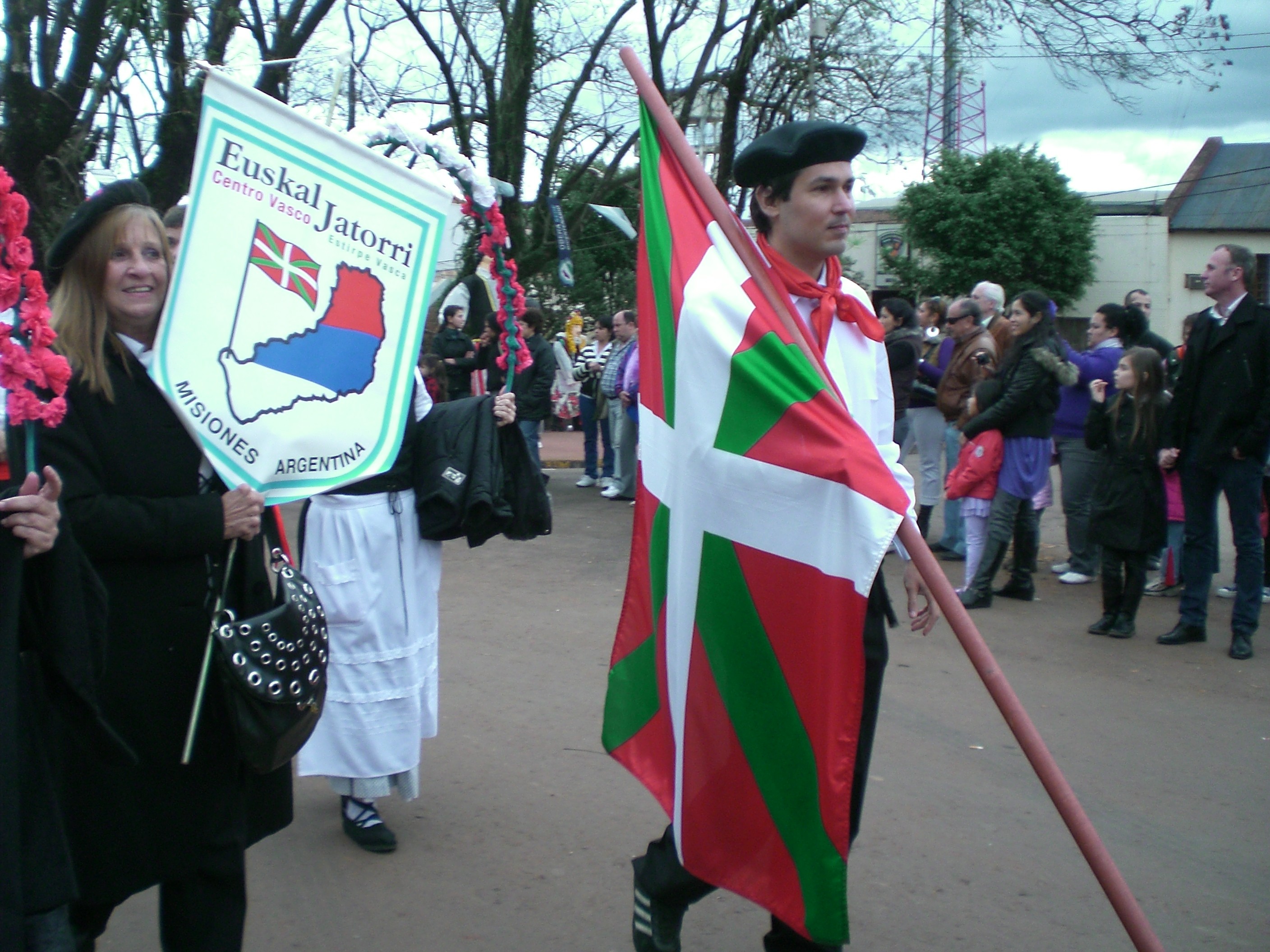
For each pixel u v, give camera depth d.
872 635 2.45
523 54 16.91
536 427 10.05
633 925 2.73
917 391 7.98
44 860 1.96
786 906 2.34
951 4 14.97
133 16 10.45
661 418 2.58
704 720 2.44
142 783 2.29
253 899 3.24
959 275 28.86
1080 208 29.05
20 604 1.96
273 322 2.46
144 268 2.30
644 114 2.68
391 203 2.64
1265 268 33.09
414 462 3.60
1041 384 6.31
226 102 2.38
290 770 2.65
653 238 2.62
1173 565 6.98
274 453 2.45
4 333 1.91
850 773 2.26
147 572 2.28
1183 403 5.68
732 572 2.37
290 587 2.46
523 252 18.05
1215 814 3.88
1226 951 3.03
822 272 2.60
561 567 7.64
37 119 11.02
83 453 2.20
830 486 2.24
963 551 8.03
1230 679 5.34
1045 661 5.57
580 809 3.86
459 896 3.27
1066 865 3.49
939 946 3.02
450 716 4.73
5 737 1.85
